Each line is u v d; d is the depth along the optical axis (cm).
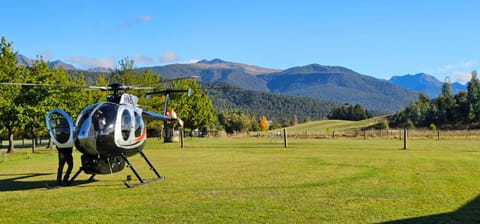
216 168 1695
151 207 966
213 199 1042
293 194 1091
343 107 15550
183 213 902
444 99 9488
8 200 1080
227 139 5097
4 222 857
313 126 11794
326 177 1384
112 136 1294
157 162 2016
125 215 894
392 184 1228
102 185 1311
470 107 8706
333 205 955
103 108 1317
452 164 1736
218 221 833
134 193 1154
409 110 9838
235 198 1049
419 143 3659
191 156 2358
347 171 1537
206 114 5434
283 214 880
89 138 1255
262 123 11231
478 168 1589
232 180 1344
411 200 1000
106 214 907
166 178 1426
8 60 3169
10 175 1608
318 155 2291
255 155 2356
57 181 1365
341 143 3769
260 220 836
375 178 1352
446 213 870
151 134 5638
